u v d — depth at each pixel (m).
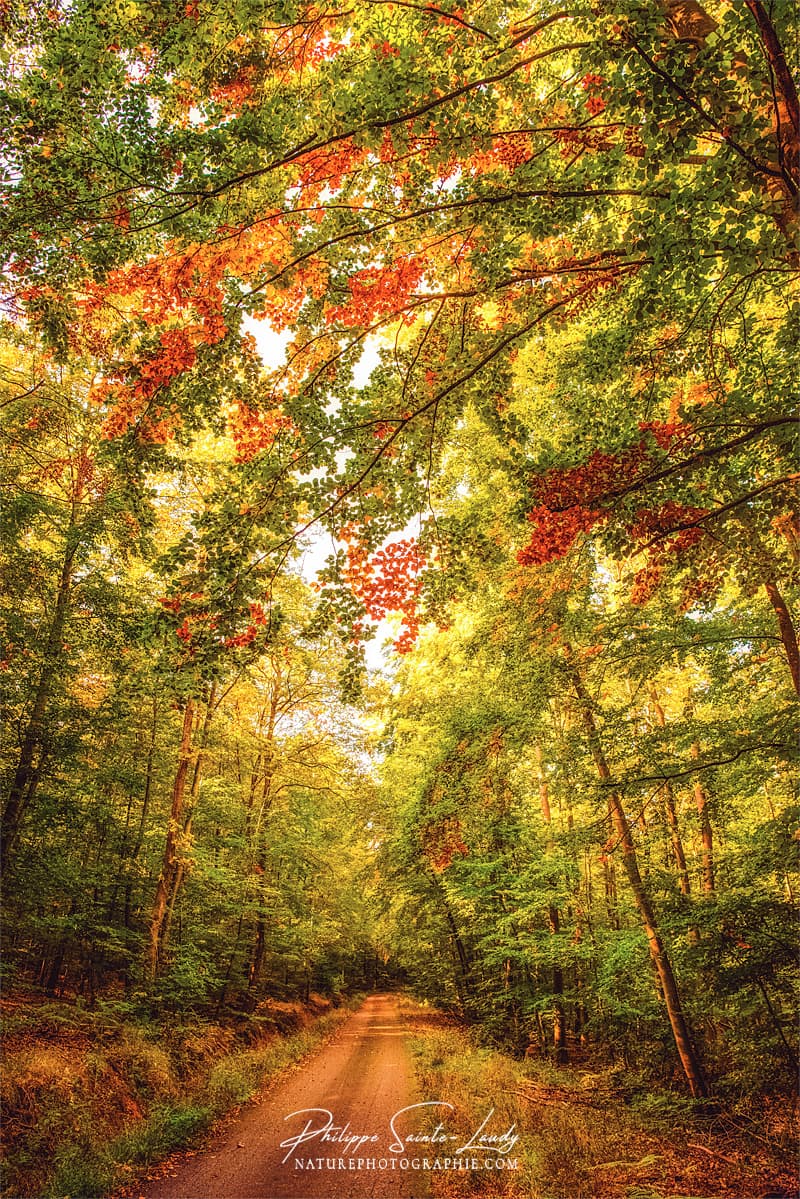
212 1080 9.03
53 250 4.25
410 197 4.54
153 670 4.93
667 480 4.67
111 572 10.46
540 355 7.64
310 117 4.32
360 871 19.52
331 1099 9.13
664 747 8.59
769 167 3.57
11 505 8.59
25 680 8.64
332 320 5.32
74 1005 9.53
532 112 4.61
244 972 16.11
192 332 4.83
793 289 5.73
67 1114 6.38
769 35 3.27
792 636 6.96
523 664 8.63
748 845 8.38
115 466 5.41
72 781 10.29
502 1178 5.81
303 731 17.50
